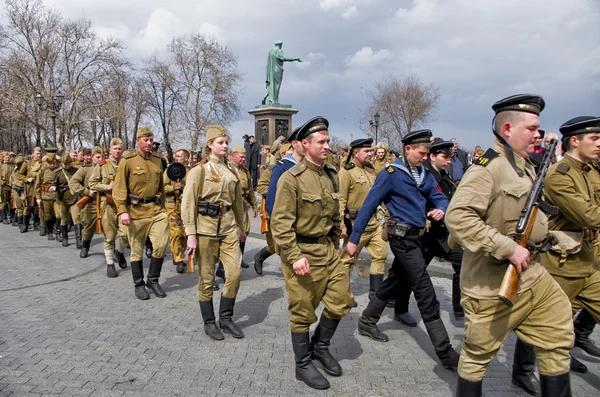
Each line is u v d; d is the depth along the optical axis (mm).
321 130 3670
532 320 2762
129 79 48312
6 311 5445
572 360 3973
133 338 4672
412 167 4410
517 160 2809
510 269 2586
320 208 3668
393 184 4324
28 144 57219
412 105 45531
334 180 3938
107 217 7152
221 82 49438
